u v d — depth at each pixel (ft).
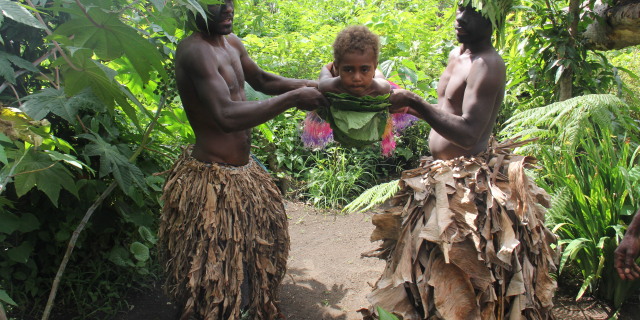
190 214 7.60
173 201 7.79
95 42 6.67
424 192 7.43
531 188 7.66
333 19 24.22
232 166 7.92
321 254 12.66
